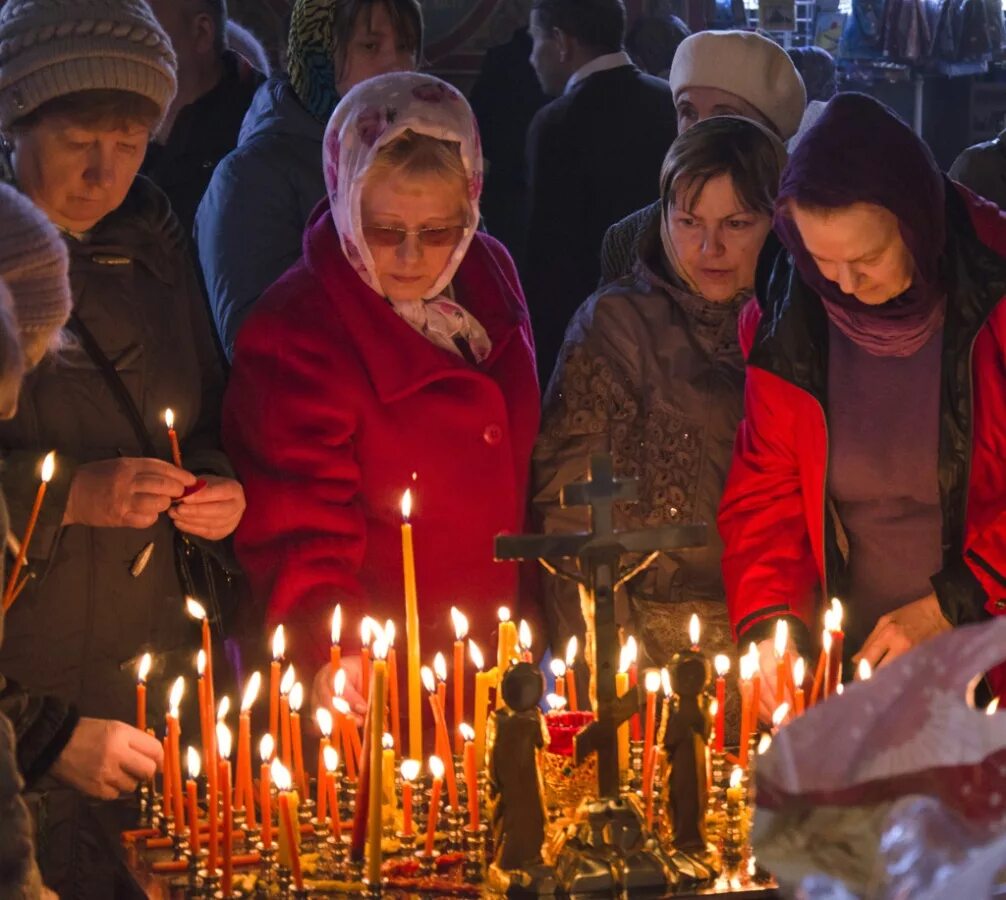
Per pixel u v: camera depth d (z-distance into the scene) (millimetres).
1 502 1691
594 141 4543
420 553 2680
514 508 2748
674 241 2854
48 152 2359
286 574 2523
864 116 2426
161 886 1964
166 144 4219
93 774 2139
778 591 2629
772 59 3557
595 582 1910
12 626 2393
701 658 1984
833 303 2557
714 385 2855
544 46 4703
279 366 2609
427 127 2529
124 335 2508
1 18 2395
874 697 1176
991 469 2592
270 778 2102
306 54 3504
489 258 2854
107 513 2346
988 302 2500
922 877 1062
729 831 2045
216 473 2568
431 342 2682
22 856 1518
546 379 4664
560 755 2082
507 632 2115
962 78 7676
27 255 2051
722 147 2799
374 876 1914
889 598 2689
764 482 2684
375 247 2588
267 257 3404
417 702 2180
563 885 1905
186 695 2570
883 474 2617
